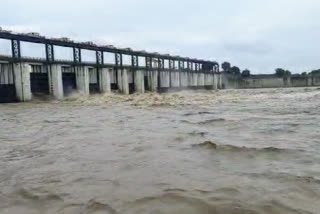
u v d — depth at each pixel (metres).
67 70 80.12
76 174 9.67
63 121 25.97
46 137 17.28
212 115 27.86
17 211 7.01
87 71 80.75
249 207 6.73
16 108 46.03
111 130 19.30
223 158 11.23
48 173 9.91
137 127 20.42
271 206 6.77
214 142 14.00
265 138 15.08
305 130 17.47
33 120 27.77
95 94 82.69
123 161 11.14
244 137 15.47
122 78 94.44
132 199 7.41
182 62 124.38
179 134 16.75
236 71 185.50
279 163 10.40
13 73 64.06
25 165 11.05
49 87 71.56
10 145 15.15
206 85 140.00
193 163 10.63
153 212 6.65
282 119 23.12
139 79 100.94
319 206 6.77
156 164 10.60
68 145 14.55
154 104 47.03
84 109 41.03
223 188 7.98
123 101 58.31
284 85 170.88
